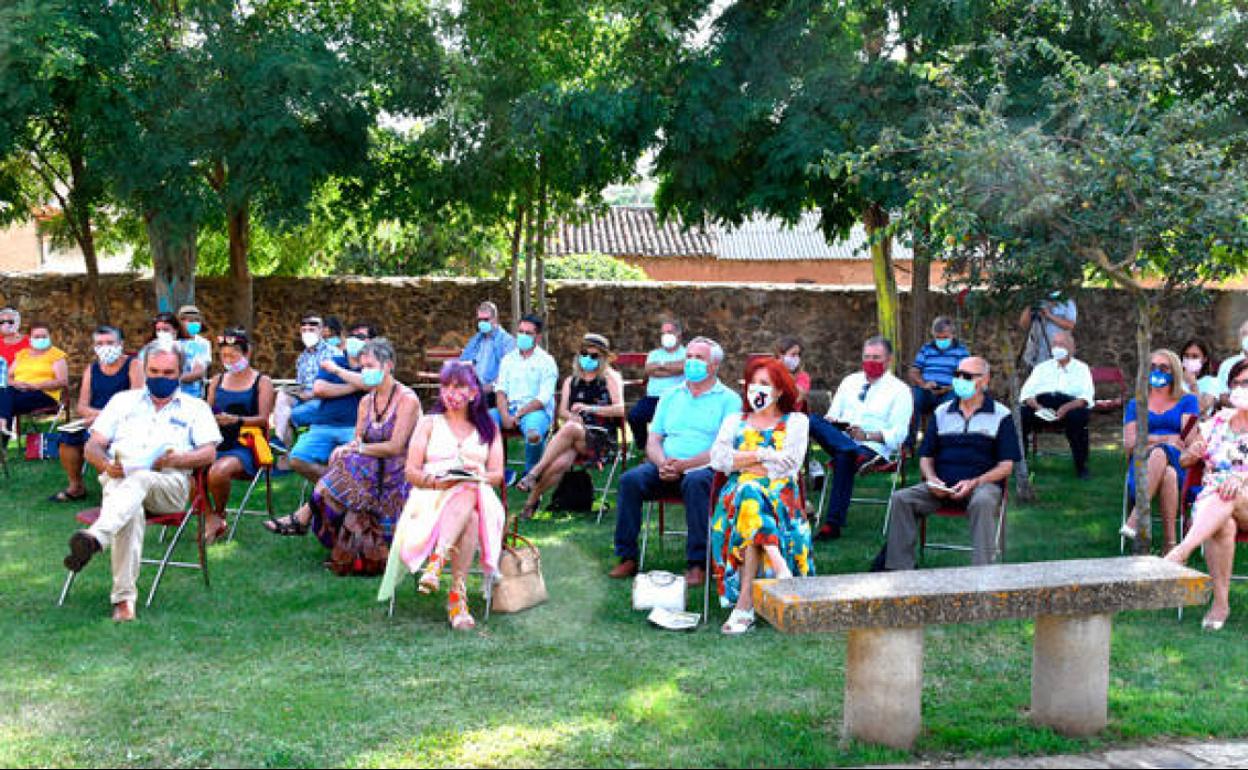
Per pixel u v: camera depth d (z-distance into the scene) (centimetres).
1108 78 620
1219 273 659
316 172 1157
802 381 873
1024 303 780
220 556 696
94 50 1014
